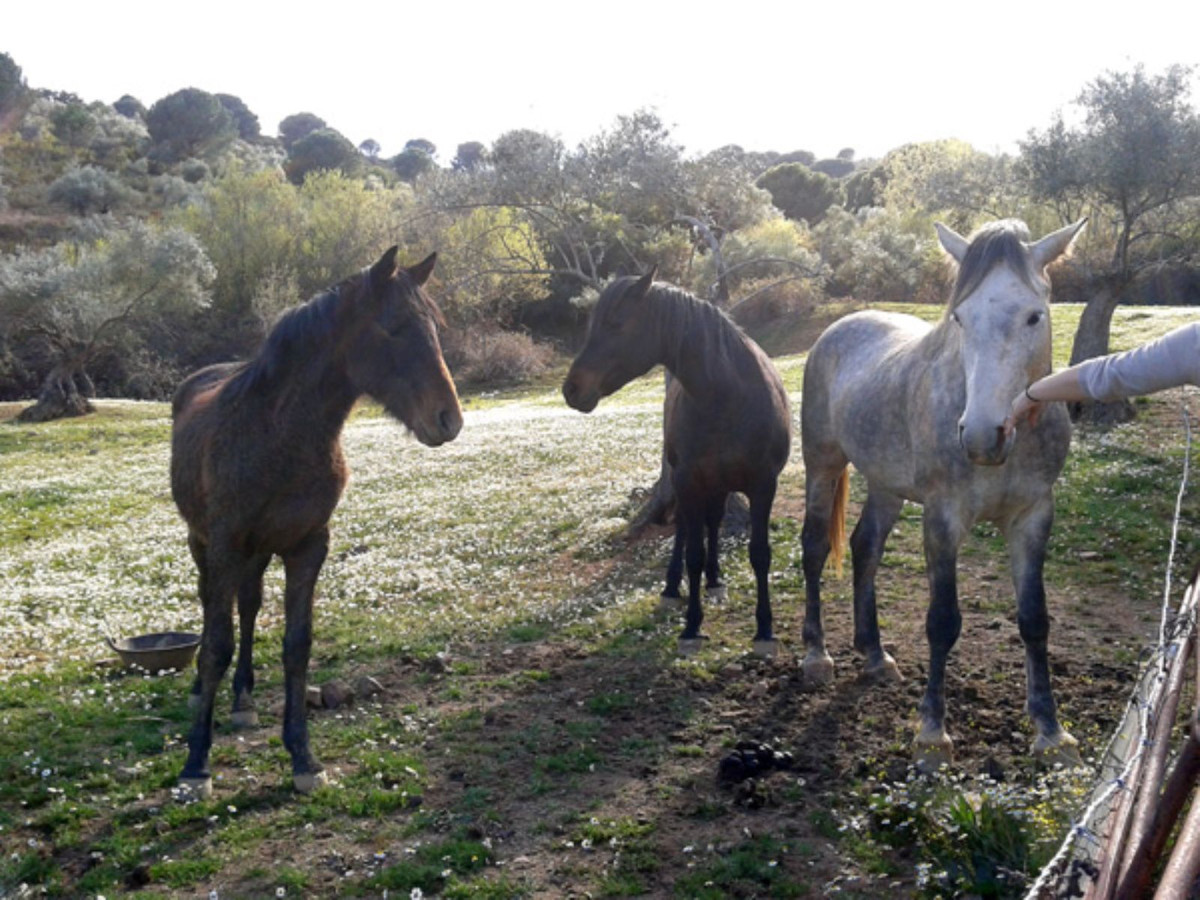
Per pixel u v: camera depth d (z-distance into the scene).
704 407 8.02
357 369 5.89
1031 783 5.37
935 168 24.09
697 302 8.10
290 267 55.94
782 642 8.25
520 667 8.09
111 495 19.11
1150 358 3.62
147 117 104.75
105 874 5.11
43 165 87.25
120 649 8.37
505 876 4.94
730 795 5.63
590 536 12.41
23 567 13.16
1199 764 2.71
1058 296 39.69
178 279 43.41
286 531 6.03
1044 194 16.92
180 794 5.87
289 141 171.00
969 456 5.01
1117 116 15.84
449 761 6.32
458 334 42.44
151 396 48.81
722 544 11.44
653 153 14.62
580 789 5.84
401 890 4.85
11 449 28.97
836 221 57.16
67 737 6.93
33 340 50.12
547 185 14.77
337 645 8.90
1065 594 8.88
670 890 4.75
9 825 5.68
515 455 19.41
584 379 8.09
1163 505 11.13
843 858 4.91
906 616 8.71
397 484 17.72
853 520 12.30
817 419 7.81
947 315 5.80
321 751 6.56
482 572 11.45
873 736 6.30
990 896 4.34
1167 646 3.82
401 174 130.62
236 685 7.18
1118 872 2.90
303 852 5.29
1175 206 16.89
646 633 8.80
